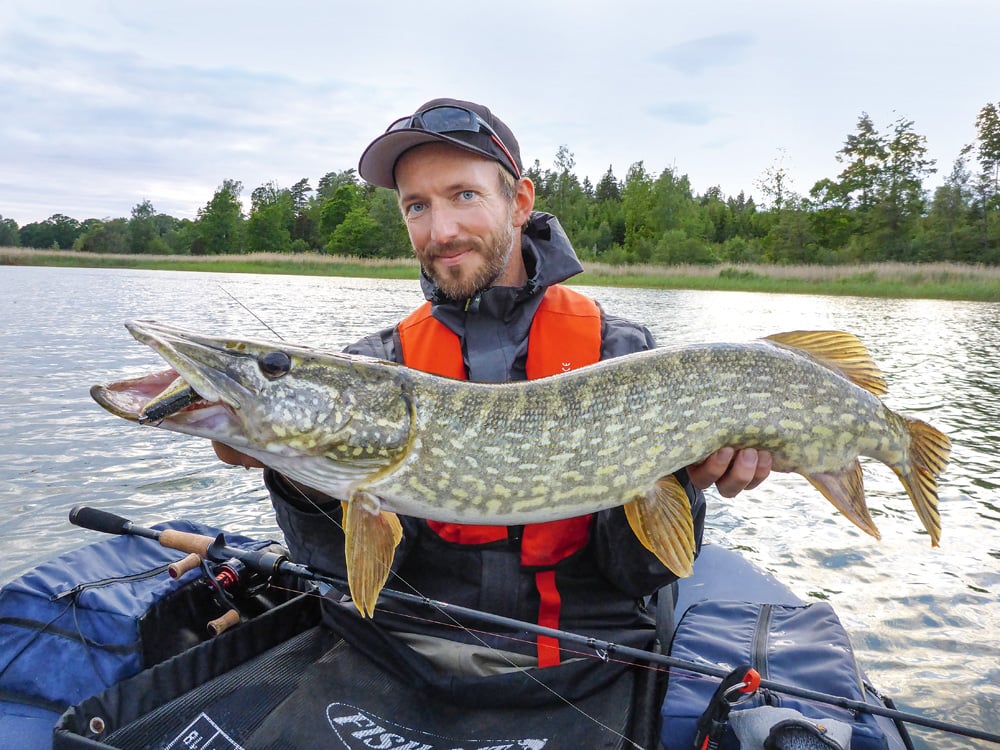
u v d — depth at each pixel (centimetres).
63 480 174
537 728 69
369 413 74
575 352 87
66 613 81
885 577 142
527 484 75
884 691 107
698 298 975
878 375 85
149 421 67
